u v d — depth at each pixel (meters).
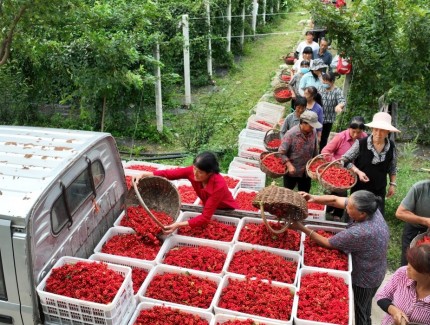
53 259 4.45
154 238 5.28
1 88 10.67
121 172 5.79
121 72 9.48
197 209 5.89
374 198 4.77
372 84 9.38
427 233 5.07
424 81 8.84
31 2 7.91
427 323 3.86
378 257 4.86
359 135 6.75
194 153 9.85
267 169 7.12
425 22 8.28
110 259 5.02
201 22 13.55
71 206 4.72
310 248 5.26
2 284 4.16
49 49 9.28
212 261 5.04
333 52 16.19
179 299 4.55
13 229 3.97
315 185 8.74
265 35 19.61
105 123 10.75
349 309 4.34
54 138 5.19
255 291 4.57
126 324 4.29
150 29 11.15
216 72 15.30
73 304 4.09
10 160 4.68
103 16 8.90
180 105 12.55
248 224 5.71
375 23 8.77
